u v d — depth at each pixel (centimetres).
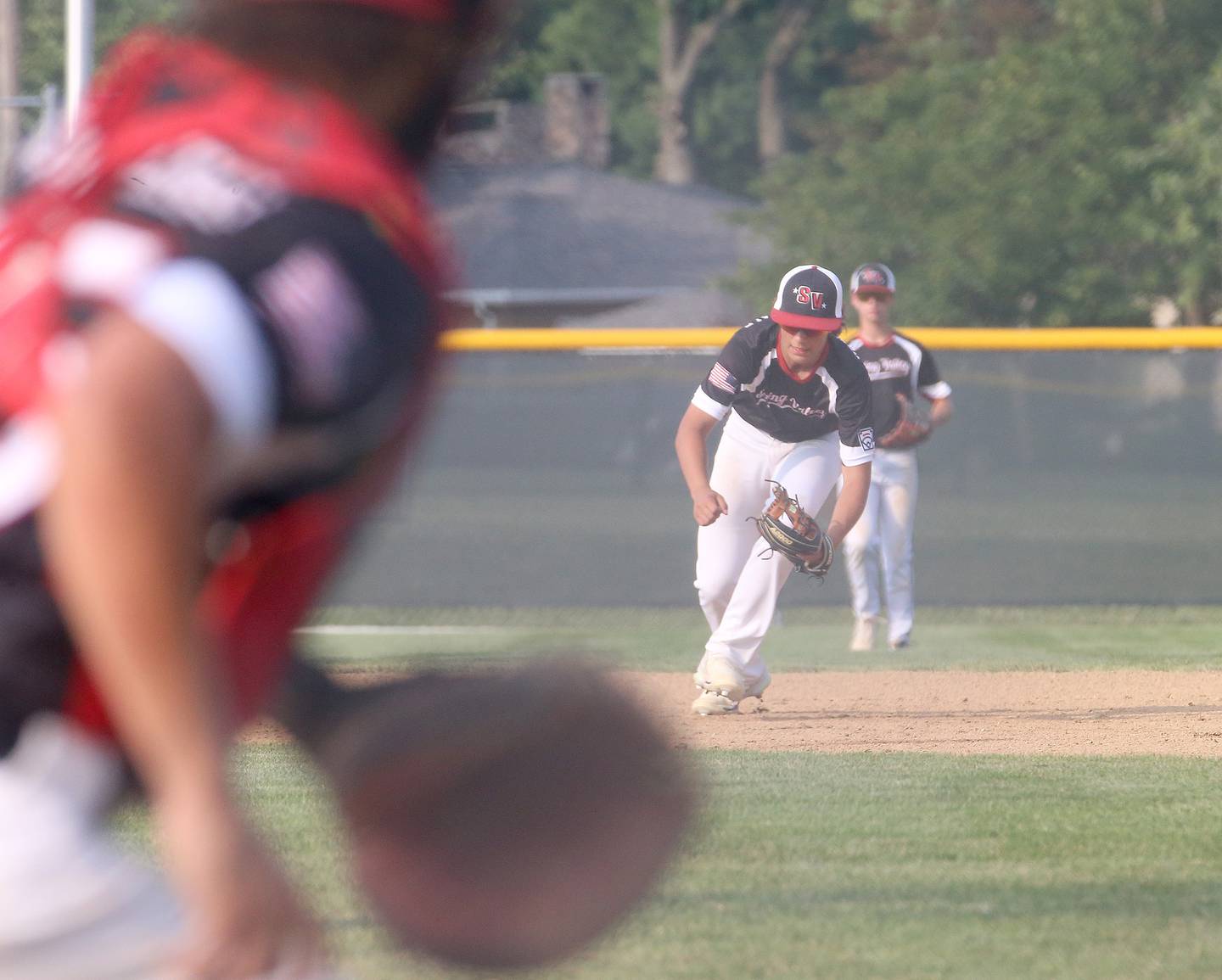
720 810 1617
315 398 422
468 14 463
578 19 19275
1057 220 9781
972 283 9888
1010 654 3234
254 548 443
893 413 3281
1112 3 10062
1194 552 3991
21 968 443
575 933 432
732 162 19425
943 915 1230
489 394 4081
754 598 2377
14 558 429
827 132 14350
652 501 4053
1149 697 2584
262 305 413
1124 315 9781
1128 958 1115
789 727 2262
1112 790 1756
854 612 3603
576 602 4028
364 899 439
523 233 13838
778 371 2288
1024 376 4025
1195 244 9575
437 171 480
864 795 1719
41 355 429
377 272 432
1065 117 10025
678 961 1098
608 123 18750
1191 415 4006
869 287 3259
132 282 417
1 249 447
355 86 458
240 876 412
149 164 439
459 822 431
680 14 17312
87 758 445
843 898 1277
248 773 1808
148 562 398
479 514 4025
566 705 429
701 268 13650
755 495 2359
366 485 461
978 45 13675
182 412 404
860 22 17300
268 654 457
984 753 2020
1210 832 1539
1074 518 4012
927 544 4009
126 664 403
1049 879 1342
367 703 463
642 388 4078
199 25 459
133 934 451
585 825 432
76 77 4534
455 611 4025
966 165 10138
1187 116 9644
